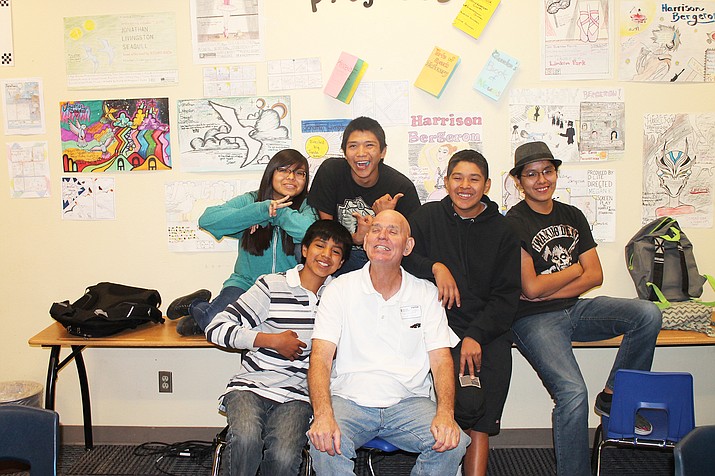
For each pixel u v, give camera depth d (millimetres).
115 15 2891
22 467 1739
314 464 1938
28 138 2975
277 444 1976
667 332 2604
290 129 2893
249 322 2221
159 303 2852
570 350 2424
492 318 2262
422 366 2139
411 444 2012
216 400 3035
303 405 2146
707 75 2824
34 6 2910
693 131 2848
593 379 2971
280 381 2182
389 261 2072
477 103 2852
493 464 2789
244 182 2928
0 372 3084
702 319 2602
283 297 2244
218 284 2982
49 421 1449
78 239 3006
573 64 2822
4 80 2955
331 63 2855
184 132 2918
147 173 2955
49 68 2936
